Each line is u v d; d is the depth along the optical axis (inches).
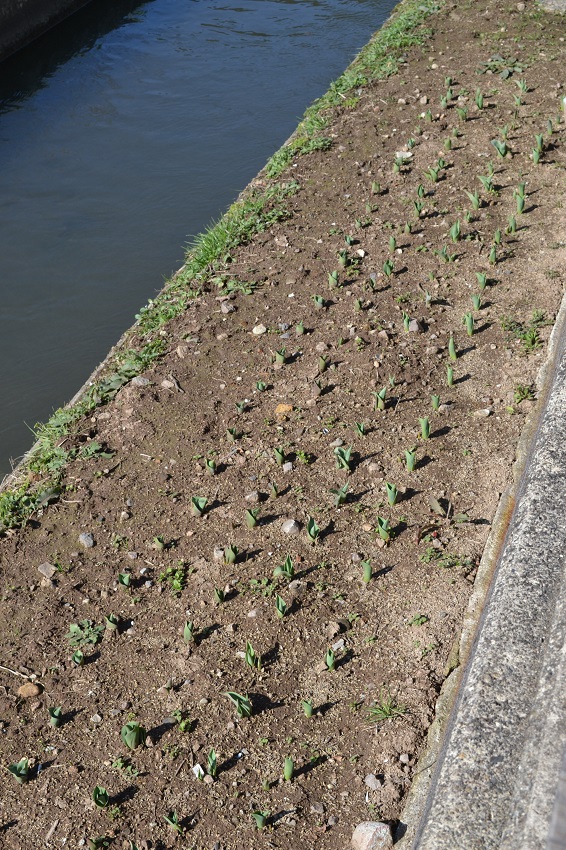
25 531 184.7
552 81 344.2
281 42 539.8
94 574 173.0
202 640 157.2
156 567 173.0
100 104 467.8
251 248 268.8
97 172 398.3
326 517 178.1
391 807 128.6
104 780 137.3
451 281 240.4
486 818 107.1
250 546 174.2
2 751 142.9
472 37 400.8
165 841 128.3
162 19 593.3
